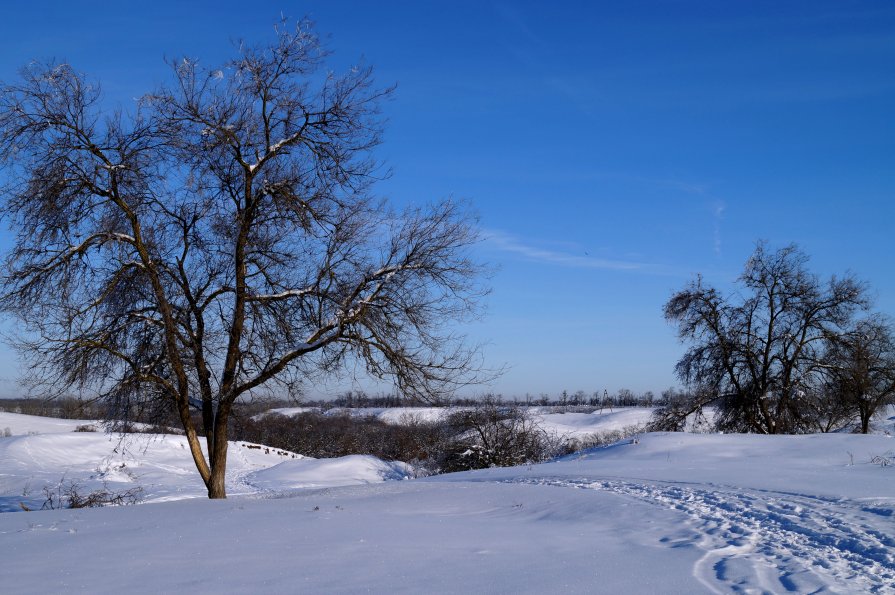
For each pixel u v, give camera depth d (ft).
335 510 37.63
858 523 26.91
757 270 113.70
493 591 18.20
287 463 134.21
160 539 27.32
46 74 48.16
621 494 40.63
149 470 118.93
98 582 19.54
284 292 51.72
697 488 40.55
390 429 176.14
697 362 116.16
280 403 55.72
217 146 50.47
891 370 113.50
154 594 18.02
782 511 31.04
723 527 28.66
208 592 18.16
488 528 30.45
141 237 51.39
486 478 60.13
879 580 19.38
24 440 127.85
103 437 139.74
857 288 110.11
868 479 40.42
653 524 30.58
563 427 195.42
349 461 130.72
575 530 29.81
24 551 25.11
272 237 52.75
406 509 38.75
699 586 18.90
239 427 62.03
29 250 48.11
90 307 49.24
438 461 124.47
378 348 50.98
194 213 53.52
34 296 48.14
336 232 51.65
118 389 50.93
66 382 49.60
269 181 51.55
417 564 21.81
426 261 52.08
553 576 20.02
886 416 146.00
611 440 132.16
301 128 52.29
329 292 51.78
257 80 50.72
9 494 83.56
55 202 47.52
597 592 18.19
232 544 25.76
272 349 52.08
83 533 29.84
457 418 122.62
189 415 53.31
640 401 377.30
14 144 46.93
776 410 114.01
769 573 20.33
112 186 49.55
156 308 52.24
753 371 112.68
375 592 18.06
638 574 20.35
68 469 115.24
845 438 69.56
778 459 59.62
